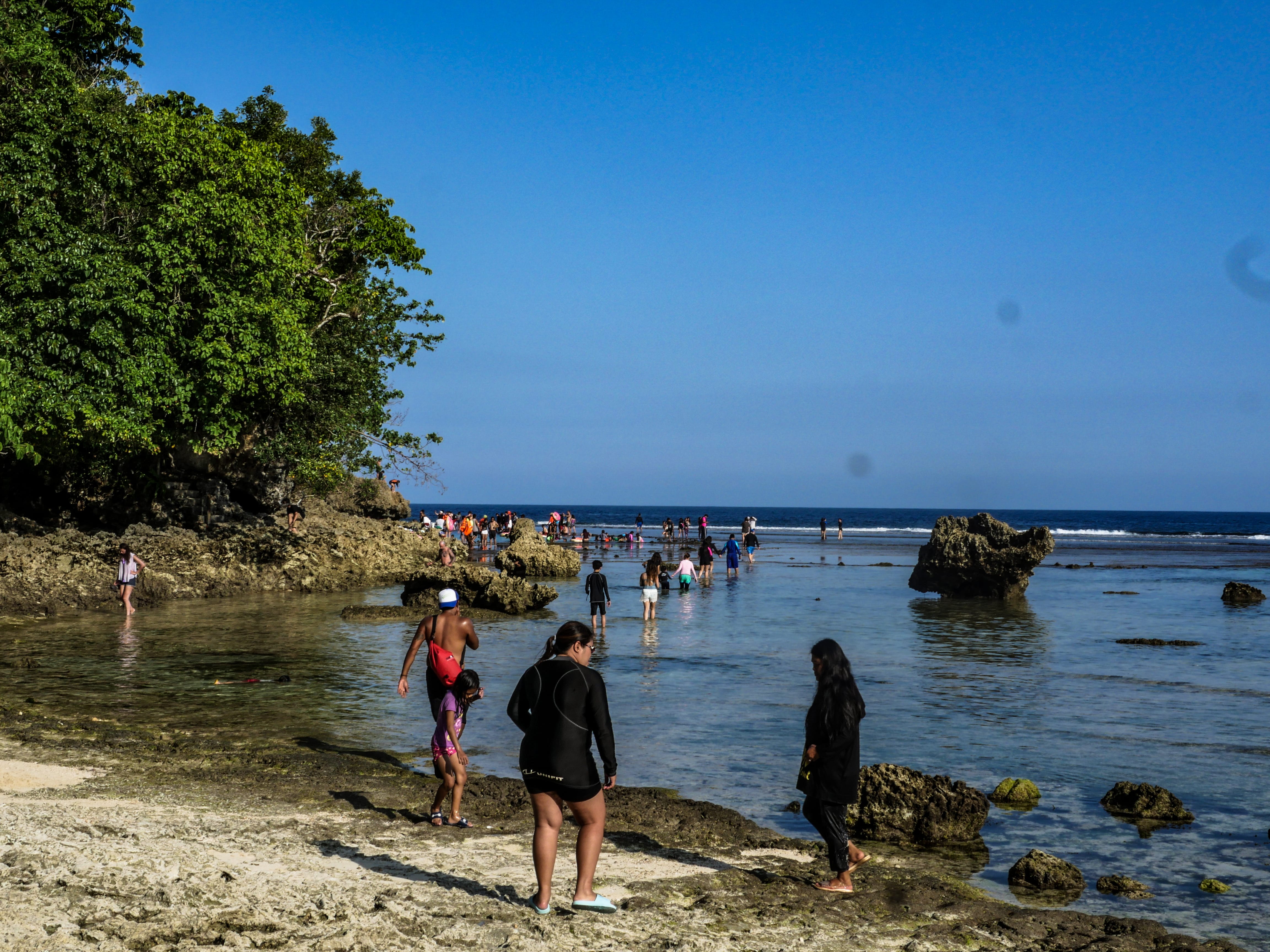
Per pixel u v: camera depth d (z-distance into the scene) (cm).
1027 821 921
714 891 691
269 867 688
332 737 1209
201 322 2900
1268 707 1462
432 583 2781
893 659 1933
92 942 514
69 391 2591
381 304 4331
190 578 3062
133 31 3145
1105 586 4034
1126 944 612
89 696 1436
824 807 707
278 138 4003
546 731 614
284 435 3697
